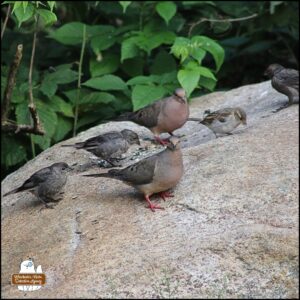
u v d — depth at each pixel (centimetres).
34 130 1352
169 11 1507
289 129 1184
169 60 1584
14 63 1298
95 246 934
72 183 1149
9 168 1550
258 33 1812
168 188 1017
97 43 1558
